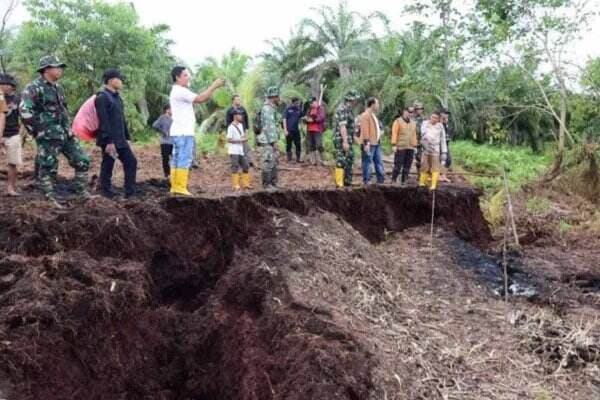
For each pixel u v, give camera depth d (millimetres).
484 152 20297
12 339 4359
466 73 16859
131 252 5945
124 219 6027
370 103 10992
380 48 24344
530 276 8414
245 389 4711
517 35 15242
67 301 4781
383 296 6355
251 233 7043
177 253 6441
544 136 25453
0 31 18078
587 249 10328
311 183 12266
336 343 4660
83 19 22562
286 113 15430
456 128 22672
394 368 4695
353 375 4348
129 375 4961
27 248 5414
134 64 23734
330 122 23688
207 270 6645
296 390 4289
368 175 11008
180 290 6371
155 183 10812
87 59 22578
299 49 25656
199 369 5375
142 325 5242
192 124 7570
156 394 5082
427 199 9938
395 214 9664
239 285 5758
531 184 14844
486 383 4953
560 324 6387
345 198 8922
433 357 5203
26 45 21891
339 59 25047
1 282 4887
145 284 5492
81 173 7250
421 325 5902
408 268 7883
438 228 9789
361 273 6629
